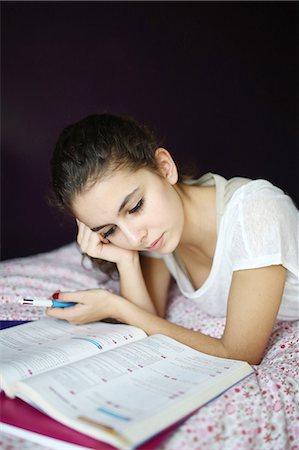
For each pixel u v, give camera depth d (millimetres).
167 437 739
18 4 2480
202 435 766
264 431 846
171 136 2672
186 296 1364
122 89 2615
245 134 2729
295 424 907
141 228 1075
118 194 1039
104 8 2568
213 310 1342
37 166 2574
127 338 1086
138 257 1323
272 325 1074
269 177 2775
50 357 951
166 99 2654
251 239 1073
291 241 1095
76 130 1110
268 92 2727
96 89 2594
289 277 1142
